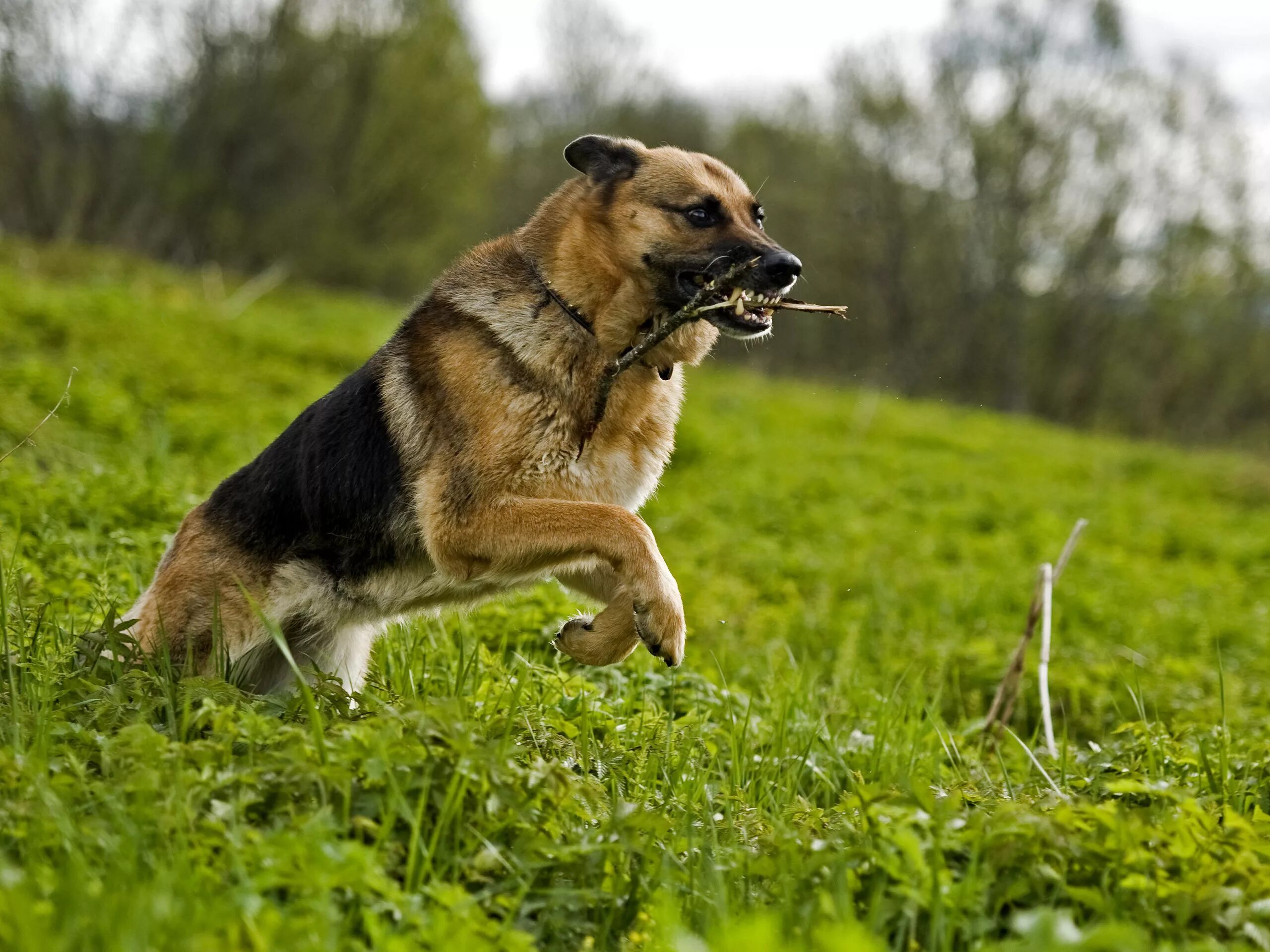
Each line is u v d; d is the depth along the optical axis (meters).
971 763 5.66
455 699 4.18
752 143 50.66
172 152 37.28
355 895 3.22
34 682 4.45
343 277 43.34
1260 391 49.84
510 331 5.14
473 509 5.07
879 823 3.60
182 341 18.47
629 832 3.64
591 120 53.12
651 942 3.21
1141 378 50.16
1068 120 46.72
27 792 3.45
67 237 32.62
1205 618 10.29
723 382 30.58
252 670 5.45
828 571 10.71
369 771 3.58
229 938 2.86
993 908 3.46
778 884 3.58
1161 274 47.91
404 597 5.38
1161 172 47.03
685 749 4.92
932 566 12.00
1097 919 3.40
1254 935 3.26
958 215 47.59
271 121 38.97
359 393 5.37
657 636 4.86
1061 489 20.75
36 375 12.68
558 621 6.72
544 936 3.41
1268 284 47.78
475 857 3.50
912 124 46.75
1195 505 21.75
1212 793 4.74
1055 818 3.63
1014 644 8.75
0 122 33.91
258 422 13.28
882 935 3.32
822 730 5.62
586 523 4.93
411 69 42.00
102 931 2.76
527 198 51.56
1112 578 12.23
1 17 31.98
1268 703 7.37
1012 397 48.78
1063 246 48.06
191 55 36.53
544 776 3.73
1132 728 5.36
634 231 5.22
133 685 4.41
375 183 42.81
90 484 8.39
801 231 48.41
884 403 32.62
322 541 5.31
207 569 5.31
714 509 13.64
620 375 5.22
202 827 3.38
